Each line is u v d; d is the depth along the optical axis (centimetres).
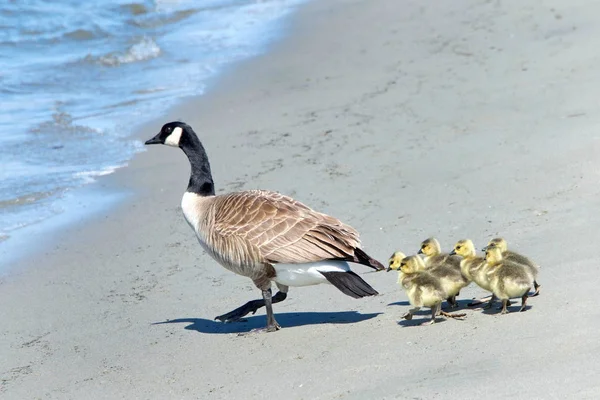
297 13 3045
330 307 1277
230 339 1191
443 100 2114
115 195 1777
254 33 2853
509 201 1547
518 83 2150
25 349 1202
